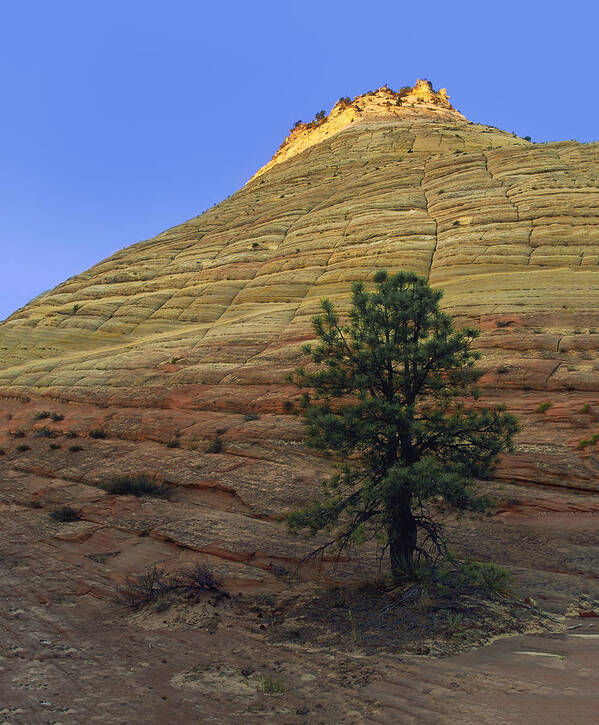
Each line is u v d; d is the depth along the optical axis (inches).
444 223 2053.4
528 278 1427.2
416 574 455.8
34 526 770.2
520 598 441.1
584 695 264.5
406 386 514.0
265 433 966.4
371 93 5000.0
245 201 3250.5
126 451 1056.2
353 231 2176.4
